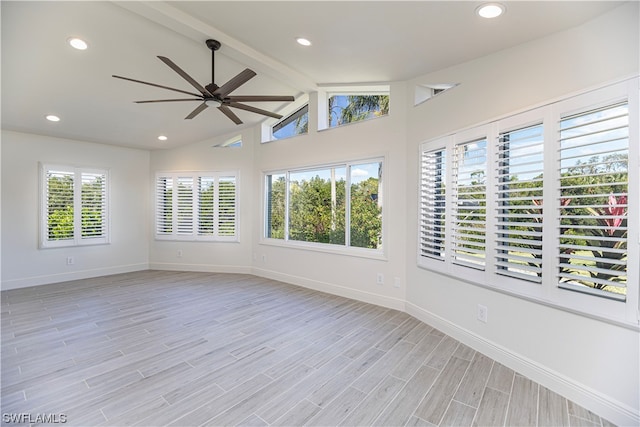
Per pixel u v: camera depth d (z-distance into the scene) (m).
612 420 1.86
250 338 3.04
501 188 2.59
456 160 2.99
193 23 2.69
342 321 3.48
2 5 2.41
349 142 4.32
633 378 1.79
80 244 5.48
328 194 4.72
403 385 2.24
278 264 5.39
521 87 2.43
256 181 5.80
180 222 6.18
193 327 3.31
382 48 2.89
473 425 1.83
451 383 2.26
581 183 2.03
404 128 3.78
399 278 3.83
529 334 2.33
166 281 5.30
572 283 2.09
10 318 3.53
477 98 2.79
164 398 2.07
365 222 4.27
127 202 6.07
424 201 3.45
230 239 5.99
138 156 6.23
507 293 2.48
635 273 1.76
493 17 2.14
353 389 2.19
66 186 5.34
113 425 1.82
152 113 4.61
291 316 3.64
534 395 2.12
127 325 3.35
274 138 5.82
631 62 1.81
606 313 1.89
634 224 1.76
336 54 3.15
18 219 4.88
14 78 3.39
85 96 3.91
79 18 2.63
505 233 2.48
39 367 2.46
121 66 3.36
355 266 4.30
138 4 2.41
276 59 3.45
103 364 2.51
